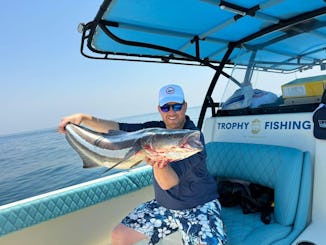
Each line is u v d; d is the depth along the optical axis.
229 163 1.77
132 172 2.00
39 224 1.52
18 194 7.39
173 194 1.34
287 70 1.96
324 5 1.68
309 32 1.83
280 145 1.70
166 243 1.50
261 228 1.37
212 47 2.51
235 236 1.33
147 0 1.47
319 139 1.51
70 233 1.65
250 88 2.09
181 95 1.36
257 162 1.61
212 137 2.13
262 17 1.80
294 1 1.61
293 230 1.34
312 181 1.50
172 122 1.37
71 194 1.63
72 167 9.92
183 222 1.31
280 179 1.45
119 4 1.47
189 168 1.21
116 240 1.42
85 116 1.51
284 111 1.78
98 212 1.79
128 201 1.96
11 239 1.41
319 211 1.44
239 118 1.98
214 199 1.40
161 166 1.01
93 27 1.63
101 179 1.85
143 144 1.02
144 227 1.38
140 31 1.92
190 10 1.69
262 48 2.14
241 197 1.62
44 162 11.73
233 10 1.64
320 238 1.27
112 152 1.10
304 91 1.73
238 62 2.32
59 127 1.36
